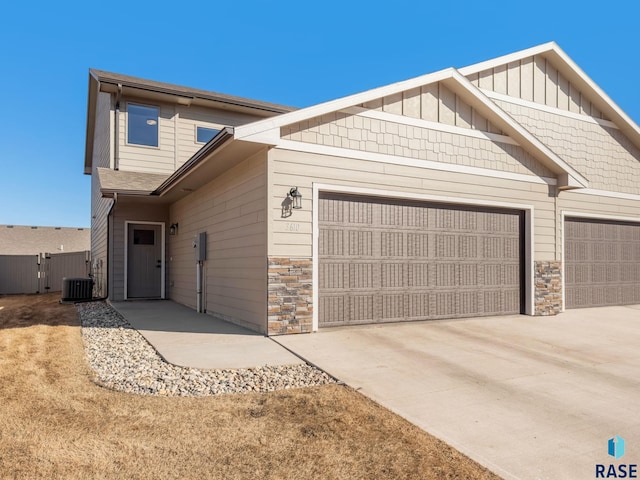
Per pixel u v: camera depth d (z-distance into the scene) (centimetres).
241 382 458
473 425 352
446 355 571
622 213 1132
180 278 1192
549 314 940
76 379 466
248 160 749
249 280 741
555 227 975
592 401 414
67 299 1244
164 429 336
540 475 275
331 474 271
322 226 720
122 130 1262
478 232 881
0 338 684
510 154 915
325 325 716
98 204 1565
